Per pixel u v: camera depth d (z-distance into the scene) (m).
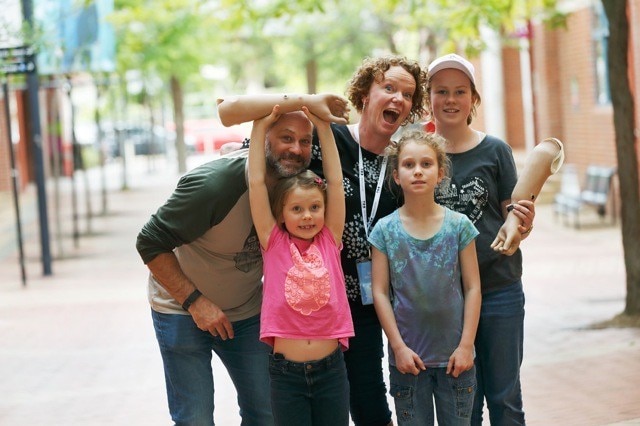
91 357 10.37
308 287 4.86
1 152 33.31
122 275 16.67
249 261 5.29
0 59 12.96
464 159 5.61
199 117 66.75
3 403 8.68
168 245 5.07
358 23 31.42
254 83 55.84
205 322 5.18
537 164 5.37
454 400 5.23
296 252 4.92
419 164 5.14
